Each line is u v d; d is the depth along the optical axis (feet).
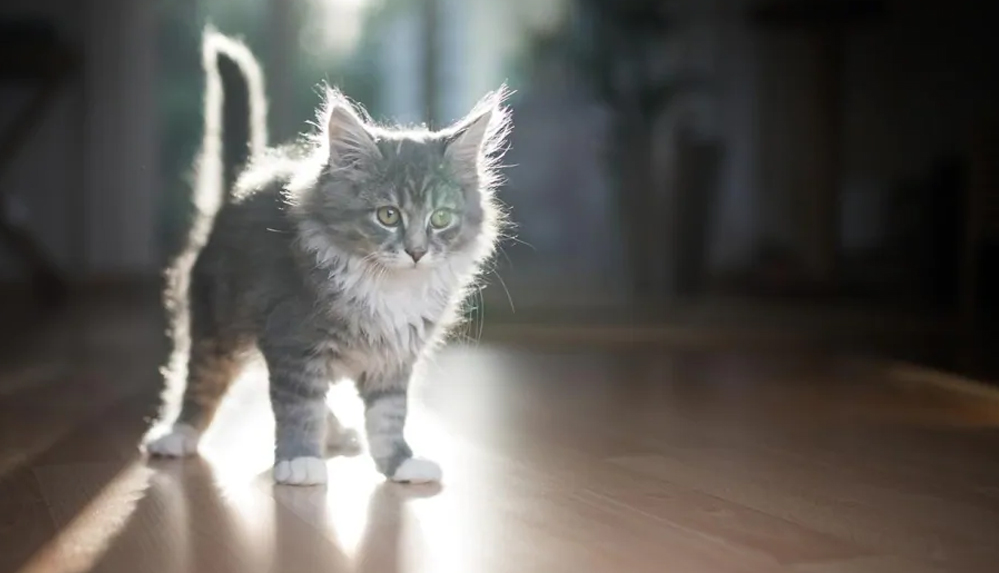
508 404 4.42
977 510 3.24
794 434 3.99
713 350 5.94
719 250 10.39
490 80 9.87
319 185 3.47
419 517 3.16
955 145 10.24
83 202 9.11
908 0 10.33
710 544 3.01
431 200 3.50
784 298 8.82
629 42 9.47
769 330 6.67
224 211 3.67
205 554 2.92
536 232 10.50
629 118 9.26
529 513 3.20
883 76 10.41
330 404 3.83
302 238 3.43
